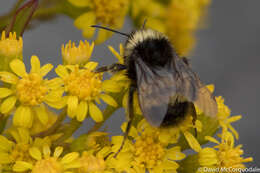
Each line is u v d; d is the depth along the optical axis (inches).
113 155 7.3
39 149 7.3
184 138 7.6
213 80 12.6
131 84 7.4
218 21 13.2
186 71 7.4
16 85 7.3
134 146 7.4
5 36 7.5
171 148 7.4
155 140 7.4
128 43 7.6
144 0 8.4
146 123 7.3
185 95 7.3
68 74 7.4
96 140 7.4
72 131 7.4
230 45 13.0
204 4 8.8
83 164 7.2
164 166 7.4
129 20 8.6
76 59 7.4
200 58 12.6
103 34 8.4
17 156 7.3
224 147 7.6
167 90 7.2
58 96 7.3
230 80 12.7
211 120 7.6
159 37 7.6
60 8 8.1
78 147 7.3
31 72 7.3
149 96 7.2
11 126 7.7
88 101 7.3
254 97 12.5
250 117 12.3
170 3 8.5
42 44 10.5
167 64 7.4
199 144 7.5
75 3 8.1
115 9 8.3
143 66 7.4
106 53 10.6
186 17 8.5
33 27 8.0
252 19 13.5
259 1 13.8
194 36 8.7
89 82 7.3
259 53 13.1
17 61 7.3
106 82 7.4
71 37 10.6
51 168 7.2
